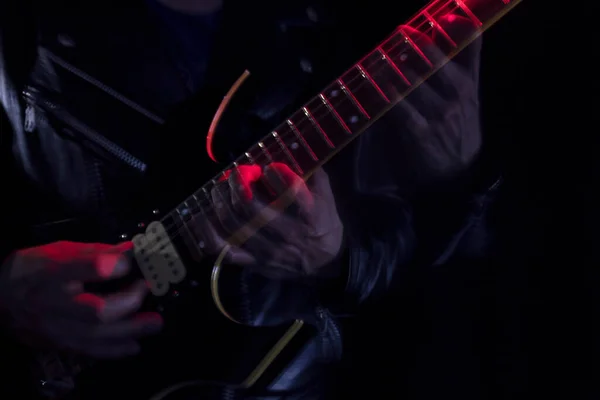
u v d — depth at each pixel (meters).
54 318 0.94
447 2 0.81
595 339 1.19
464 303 1.14
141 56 1.06
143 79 1.06
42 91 1.08
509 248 1.16
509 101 1.11
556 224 1.18
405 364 1.11
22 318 0.95
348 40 1.00
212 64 1.04
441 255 0.98
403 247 0.96
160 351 0.95
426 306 1.12
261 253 0.88
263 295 0.91
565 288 1.19
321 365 0.99
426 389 1.12
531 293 1.18
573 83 1.14
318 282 0.90
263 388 0.96
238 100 0.96
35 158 1.09
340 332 0.98
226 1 1.04
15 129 1.09
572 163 1.16
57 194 1.09
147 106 1.05
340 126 0.83
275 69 1.00
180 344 0.94
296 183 0.80
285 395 0.96
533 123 1.15
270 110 0.97
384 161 1.00
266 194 0.83
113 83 1.06
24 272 0.95
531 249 1.18
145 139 1.05
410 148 0.95
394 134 0.98
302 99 0.97
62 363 0.98
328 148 0.84
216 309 0.92
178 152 0.96
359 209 0.98
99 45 1.07
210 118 0.96
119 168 1.06
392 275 0.95
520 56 1.12
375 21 1.01
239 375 0.95
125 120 1.06
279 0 1.02
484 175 0.98
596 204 1.17
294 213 0.85
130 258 0.94
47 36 1.09
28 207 1.11
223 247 0.89
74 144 1.07
